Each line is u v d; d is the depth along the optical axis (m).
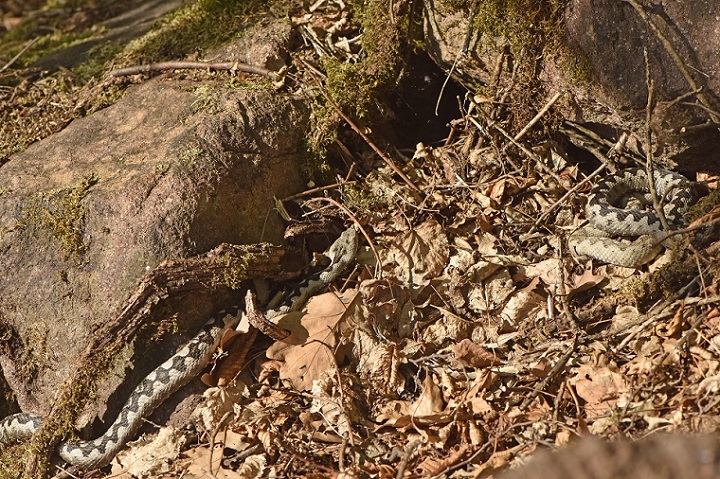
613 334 1.31
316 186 1.48
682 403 1.22
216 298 1.38
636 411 1.22
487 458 1.24
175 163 1.39
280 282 1.42
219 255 1.35
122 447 1.34
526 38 1.40
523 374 1.30
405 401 1.32
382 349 1.35
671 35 1.33
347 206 1.46
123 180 1.39
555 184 1.47
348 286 1.42
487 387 1.30
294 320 1.37
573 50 1.38
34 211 1.40
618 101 1.37
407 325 1.38
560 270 1.37
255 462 1.28
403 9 1.48
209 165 1.40
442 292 1.40
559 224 1.45
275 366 1.35
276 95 1.48
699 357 1.26
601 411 1.25
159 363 1.36
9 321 1.41
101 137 1.48
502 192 1.45
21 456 1.39
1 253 1.40
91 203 1.38
